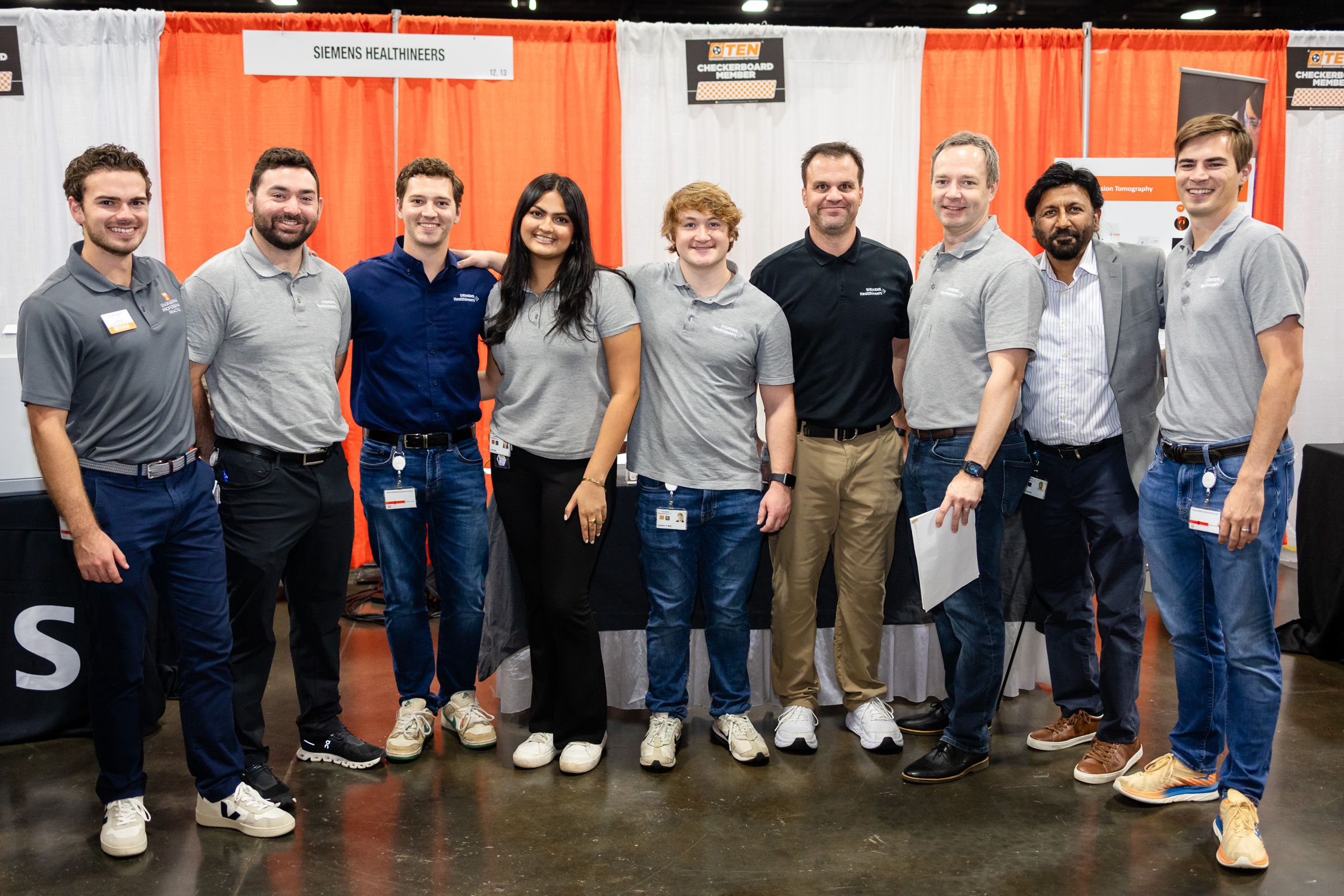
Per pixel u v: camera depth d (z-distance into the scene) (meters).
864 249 2.55
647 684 2.94
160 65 4.24
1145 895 1.94
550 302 2.36
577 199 2.32
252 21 4.25
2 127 4.21
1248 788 2.09
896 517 2.71
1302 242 4.77
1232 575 2.06
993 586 2.41
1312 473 3.51
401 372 2.47
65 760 2.60
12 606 2.65
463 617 2.65
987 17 6.29
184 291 2.14
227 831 2.21
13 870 2.04
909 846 2.14
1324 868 2.05
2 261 4.27
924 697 3.01
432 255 2.48
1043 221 2.39
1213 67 4.61
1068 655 2.65
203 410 2.29
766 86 4.45
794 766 2.56
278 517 2.24
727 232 2.37
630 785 2.44
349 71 4.22
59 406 1.89
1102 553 2.45
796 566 2.61
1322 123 4.69
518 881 1.99
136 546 2.00
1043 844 2.15
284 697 3.09
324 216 4.39
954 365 2.34
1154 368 2.40
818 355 2.54
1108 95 4.60
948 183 2.30
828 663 2.96
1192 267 2.11
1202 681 2.29
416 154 4.41
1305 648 3.47
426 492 2.53
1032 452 2.51
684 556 2.51
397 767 2.56
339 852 2.11
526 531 2.44
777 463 2.50
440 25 4.31
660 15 6.28
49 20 4.19
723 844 2.14
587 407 2.39
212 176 4.32
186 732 2.18
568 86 4.45
